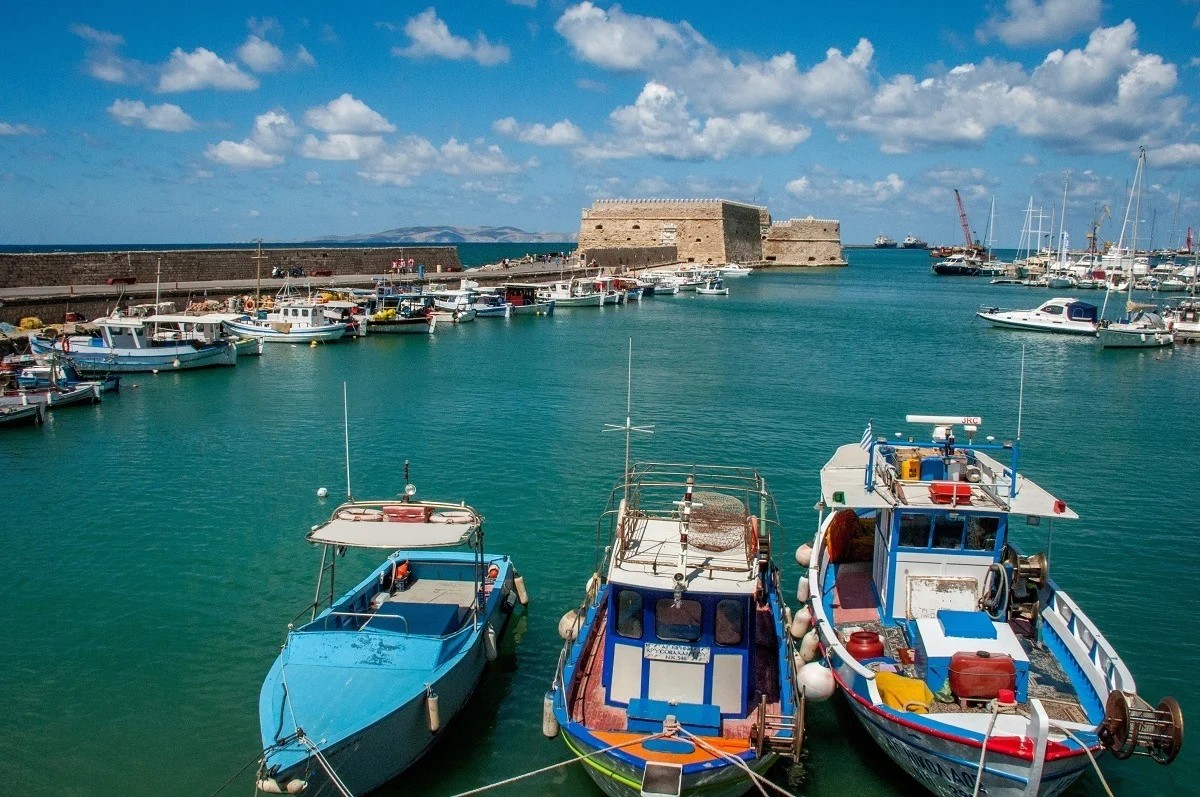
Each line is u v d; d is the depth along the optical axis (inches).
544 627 765.3
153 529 1007.0
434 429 1499.8
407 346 2640.3
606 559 834.2
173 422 1563.7
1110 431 1555.1
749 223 6968.5
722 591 539.8
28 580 861.8
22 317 2282.2
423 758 578.2
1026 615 659.4
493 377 2068.2
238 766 572.7
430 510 661.3
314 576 875.4
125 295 2591.0
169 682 674.2
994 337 3034.0
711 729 535.2
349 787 518.3
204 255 3208.7
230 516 1053.2
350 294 3137.3
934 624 571.5
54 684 669.9
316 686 548.4
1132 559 930.7
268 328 2596.0
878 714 536.4
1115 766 585.9
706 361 2368.4
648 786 479.5
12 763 571.8
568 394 1843.0
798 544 968.3
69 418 1595.7
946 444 679.7
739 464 1278.3
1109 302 4520.2
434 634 637.3
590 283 4136.3
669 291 4744.1
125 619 779.4
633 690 565.0
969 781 499.2
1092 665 553.3
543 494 1130.0
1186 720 634.2
